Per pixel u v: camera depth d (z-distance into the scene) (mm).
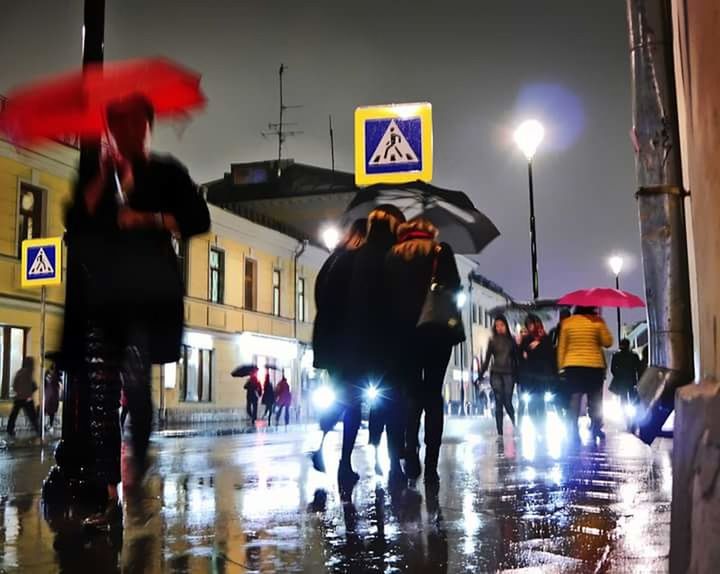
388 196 10461
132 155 4688
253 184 53500
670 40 3848
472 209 10398
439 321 6664
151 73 4770
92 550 4020
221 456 10789
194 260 34812
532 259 19672
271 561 3742
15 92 4980
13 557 3863
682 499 2590
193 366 34750
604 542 4047
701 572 2295
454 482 6738
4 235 24594
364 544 4094
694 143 2781
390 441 6926
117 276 4645
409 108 10656
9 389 24562
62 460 5379
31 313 25469
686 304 3736
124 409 5492
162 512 5223
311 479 7191
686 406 2623
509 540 4121
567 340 12172
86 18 5961
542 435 13641
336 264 6973
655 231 3773
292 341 43938
